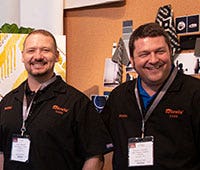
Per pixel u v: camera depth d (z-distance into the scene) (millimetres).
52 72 1985
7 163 1925
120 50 2613
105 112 1955
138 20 2553
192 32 2252
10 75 2404
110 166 2584
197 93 1665
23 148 1864
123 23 2635
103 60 2770
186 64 2266
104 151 1890
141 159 1711
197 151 1660
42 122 1855
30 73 1940
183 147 1646
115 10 2689
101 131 1916
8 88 2406
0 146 1984
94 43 2838
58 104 1897
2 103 2045
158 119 1710
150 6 2484
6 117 1963
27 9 3170
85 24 2898
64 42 2477
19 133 1892
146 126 1736
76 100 1916
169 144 1668
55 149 1839
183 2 2307
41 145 1829
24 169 1847
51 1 3006
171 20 2322
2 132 1959
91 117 1930
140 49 1662
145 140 1720
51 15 3010
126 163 1762
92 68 2855
